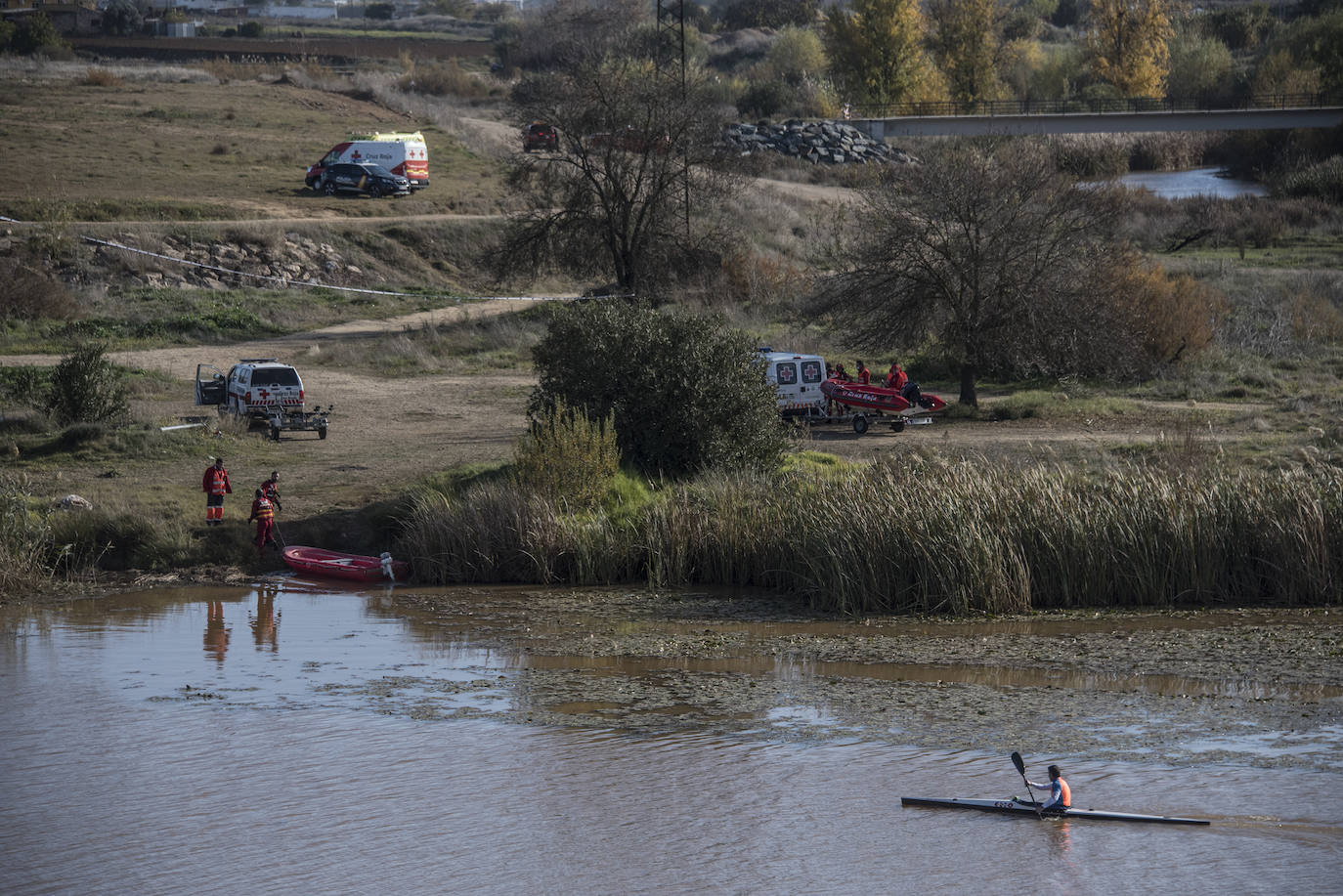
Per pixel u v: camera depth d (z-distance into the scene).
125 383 140.62
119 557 87.00
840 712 52.94
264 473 104.12
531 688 57.53
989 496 76.56
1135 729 49.88
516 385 149.25
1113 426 119.50
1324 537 72.31
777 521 81.31
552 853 39.25
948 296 128.62
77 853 39.78
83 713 54.06
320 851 39.69
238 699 56.22
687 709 53.75
